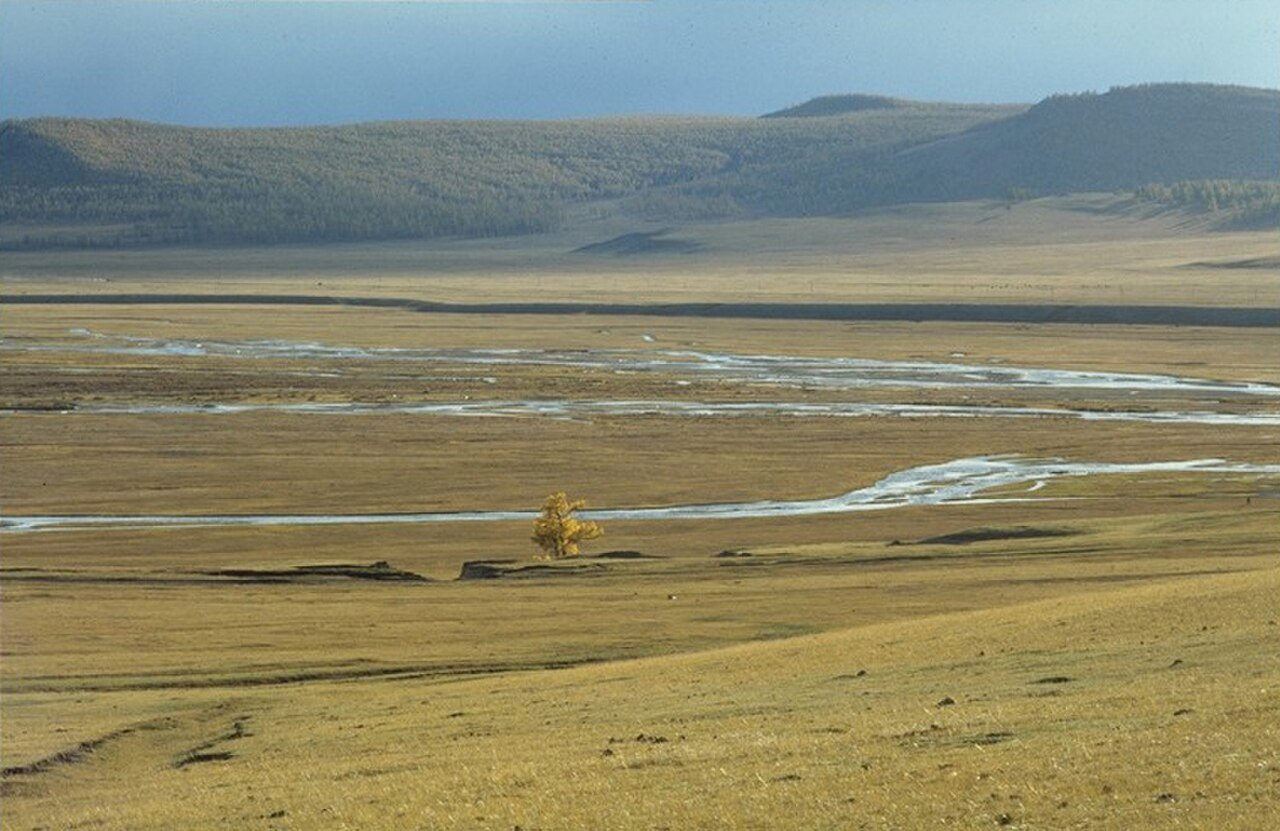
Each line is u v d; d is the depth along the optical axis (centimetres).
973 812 6506
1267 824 5825
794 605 18825
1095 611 13300
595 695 12081
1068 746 7638
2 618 18975
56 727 12750
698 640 17012
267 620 18775
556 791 7969
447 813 7688
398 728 11325
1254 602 12619
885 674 11550
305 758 10462
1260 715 7856
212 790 9475
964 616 14712
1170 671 10019
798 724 9462
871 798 6975
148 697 14275
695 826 6838
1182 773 6738
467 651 16625
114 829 8588
